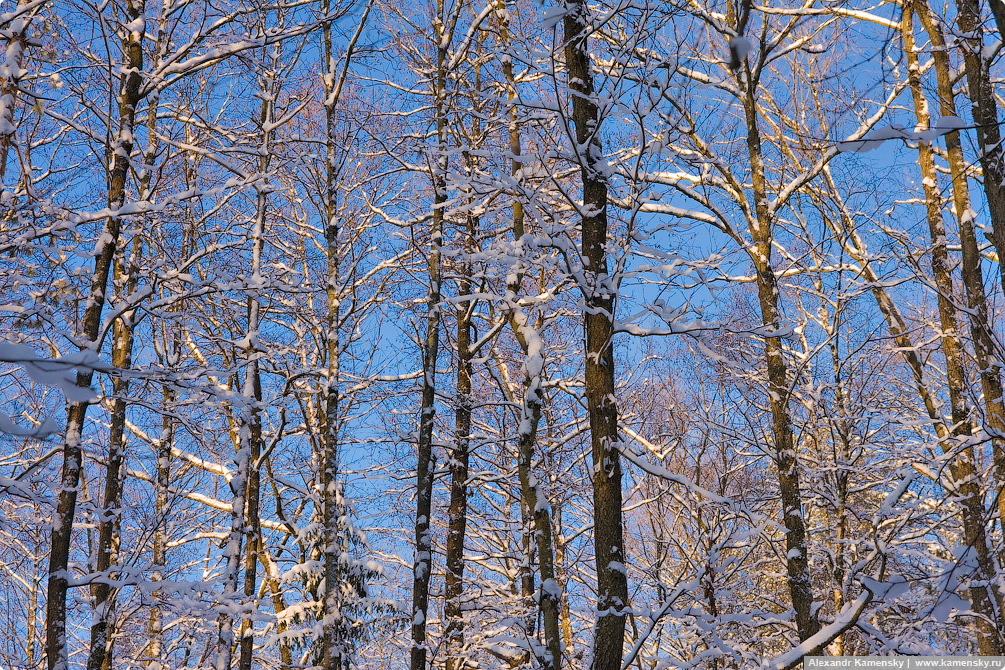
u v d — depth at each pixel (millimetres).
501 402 12008
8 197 7637
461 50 12266
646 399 15805
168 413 9391
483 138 11930
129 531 12539
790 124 13078
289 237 15023
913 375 13469
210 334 12500
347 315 12195
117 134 9094
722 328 7887
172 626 12672
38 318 7617
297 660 12406
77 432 8133
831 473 11375
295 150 12109
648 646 13961
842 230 12586
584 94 8422
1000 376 9289
